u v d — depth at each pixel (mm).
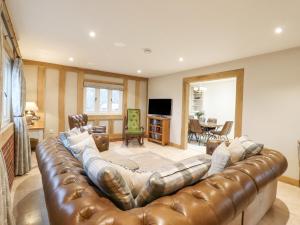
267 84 3508
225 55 3734
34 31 2777
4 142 2193
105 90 6191
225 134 6020
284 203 2449
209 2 1927
